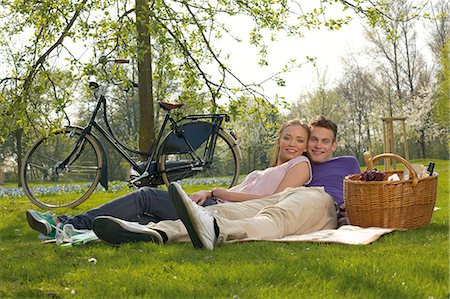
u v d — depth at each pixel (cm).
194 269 339
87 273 345
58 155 862
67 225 486
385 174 518
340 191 547
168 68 973
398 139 3769
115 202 495
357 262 343
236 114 1012
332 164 556
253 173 550
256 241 442
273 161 571
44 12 868
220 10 1040
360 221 509
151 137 1023
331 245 425
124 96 3000
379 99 3659
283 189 522
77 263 381
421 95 3531
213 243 422
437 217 617
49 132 830
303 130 544
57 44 907
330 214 507
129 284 307
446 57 3047
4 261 408
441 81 3334
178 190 403
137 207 494
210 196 524
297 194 492
